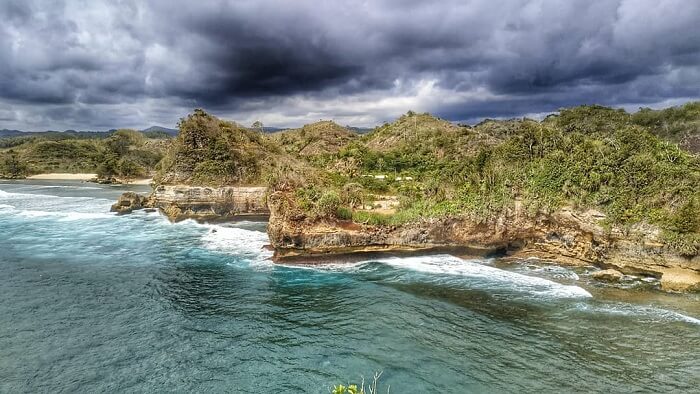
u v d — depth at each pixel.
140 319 28.56
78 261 42.25
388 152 105.81
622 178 39.19
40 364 22.84
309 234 41.59
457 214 43.56
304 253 41.72
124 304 31.12
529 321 28.02
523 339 25.59
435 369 22.38
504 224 43.03
